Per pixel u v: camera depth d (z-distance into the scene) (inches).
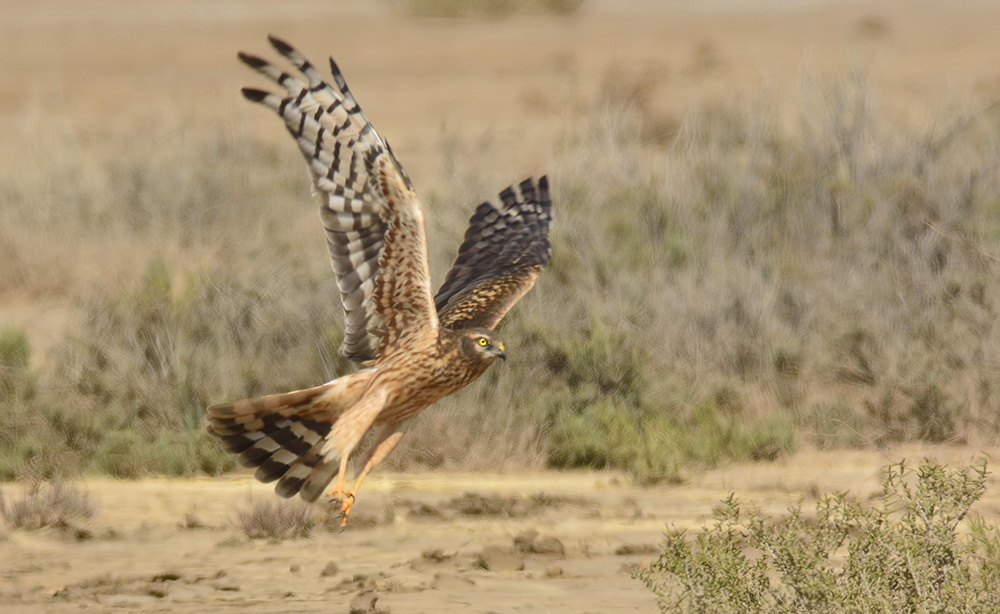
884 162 1046.4
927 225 963.3
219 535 608.1
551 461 757.3
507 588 507.5
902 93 2225.6
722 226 977.5
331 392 424.5
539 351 825.5
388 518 629.6
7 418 770.8
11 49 3245.6
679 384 832.9
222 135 1630.2
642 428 780.0
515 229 536.7
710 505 651.5
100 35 3540.8
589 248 948.6
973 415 792.9
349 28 3774.6
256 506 618.2
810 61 1159.0
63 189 1416.1
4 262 1210.6
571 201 1025.5
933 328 866.1
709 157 1065.5
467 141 1873.8
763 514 613.3
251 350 837.8
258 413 421.4
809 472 719.7
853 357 854.5
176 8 4377.5
